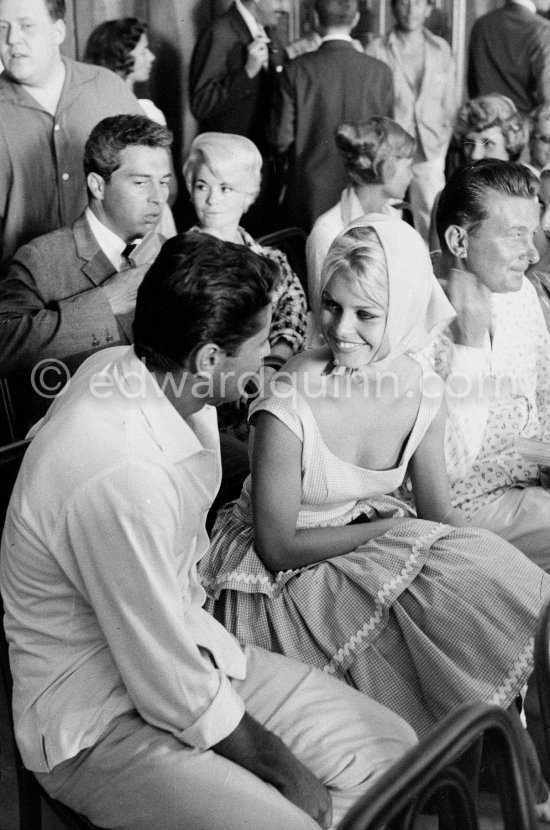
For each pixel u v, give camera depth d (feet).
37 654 4.37
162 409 4.33
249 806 4.17
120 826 4.33
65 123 7.57
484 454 7.02
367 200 8.91
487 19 9.76
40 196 7.52
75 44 7.55
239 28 8.36
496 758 3.49
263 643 5.44
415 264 5.43
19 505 4.25
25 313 7.50
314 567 5.57
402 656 5.30
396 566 5.42
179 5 8.05
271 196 9.07
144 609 4.11
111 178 7.43
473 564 5.38
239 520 5.89
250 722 4.33
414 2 9.20
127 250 7.72
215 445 4.79
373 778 4.49
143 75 7.99
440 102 9.82
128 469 4.09
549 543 6.53
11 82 7.29
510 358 7.27
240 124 8.69
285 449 5.43
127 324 7.82
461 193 6.99
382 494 5.98
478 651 5.19
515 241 6.97
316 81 8.85
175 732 4.23
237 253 4.28
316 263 8.91
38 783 4.80
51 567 4.25
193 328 4.19
